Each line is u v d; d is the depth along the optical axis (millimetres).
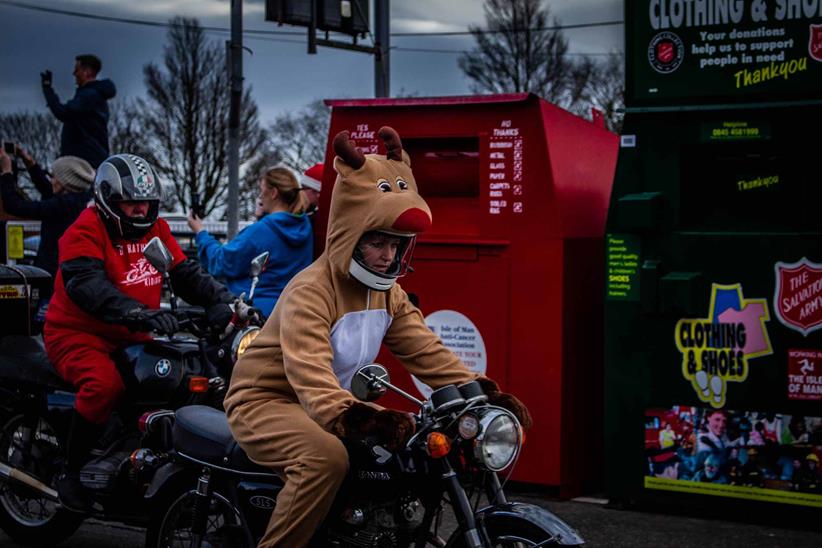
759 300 4652
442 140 5590
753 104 4625
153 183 4277
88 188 7094
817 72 4539
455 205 5629
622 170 4895
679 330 4809
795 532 4621
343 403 2926
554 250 5191
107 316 4035
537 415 5238
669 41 4777
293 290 3176
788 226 4684
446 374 3359
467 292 5391
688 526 4730
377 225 3053
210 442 3455
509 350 5301
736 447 4719
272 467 3184
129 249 4352
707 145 4707
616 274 4922
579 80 32531
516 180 5281
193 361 4191
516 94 5207
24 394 4508
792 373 4602
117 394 4156
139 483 3955
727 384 4723
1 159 7023
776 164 4754
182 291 4551
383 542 3191
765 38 4613
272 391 3256
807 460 4586
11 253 7254
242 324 3943
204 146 38469
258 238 5590
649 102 4828
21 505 4633
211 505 3605
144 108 38531
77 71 8180
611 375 4953
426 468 3016
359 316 3225
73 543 4648
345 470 3068
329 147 5734
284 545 3094
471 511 2949
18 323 4758
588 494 5430
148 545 3699
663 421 4855
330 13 9227
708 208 4871
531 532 2877
